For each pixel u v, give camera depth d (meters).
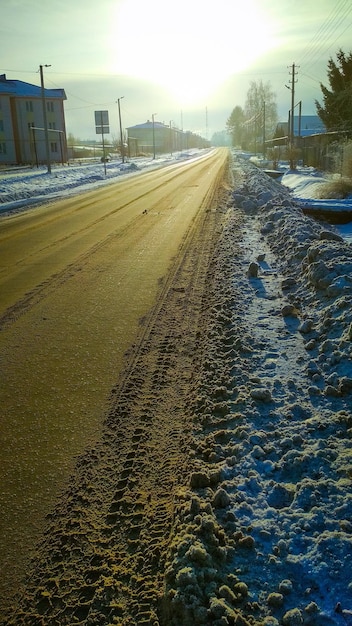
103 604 2.20
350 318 4.57
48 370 4.47
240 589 2.15
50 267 8.29
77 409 3.80
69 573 2.38
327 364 4.12
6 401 3.95
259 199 15.16
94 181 28.97
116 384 4.17
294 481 2.87
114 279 7.45
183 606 2.05
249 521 2.55
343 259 6.17
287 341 4.80
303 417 3.52
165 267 8.08
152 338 5.13
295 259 7.38
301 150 39.19
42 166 51.81
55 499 2.85
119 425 3.57
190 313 5.85
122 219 13.45
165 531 2.57
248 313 5.65
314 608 2.04
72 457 3.22
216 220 12.65
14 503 2.83
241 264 7.93
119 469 3.09
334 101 34.97
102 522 2.67
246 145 105.00
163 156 82.12
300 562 2.28
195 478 2.86
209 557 2.27
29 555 2.49
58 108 66.75
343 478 2.81
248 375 4.13
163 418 3.64
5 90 62.59
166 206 15.90
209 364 4.38
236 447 3.15
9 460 3.21
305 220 9.97
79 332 5.36
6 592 2.30
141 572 2.34
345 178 19.30
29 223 13.39
